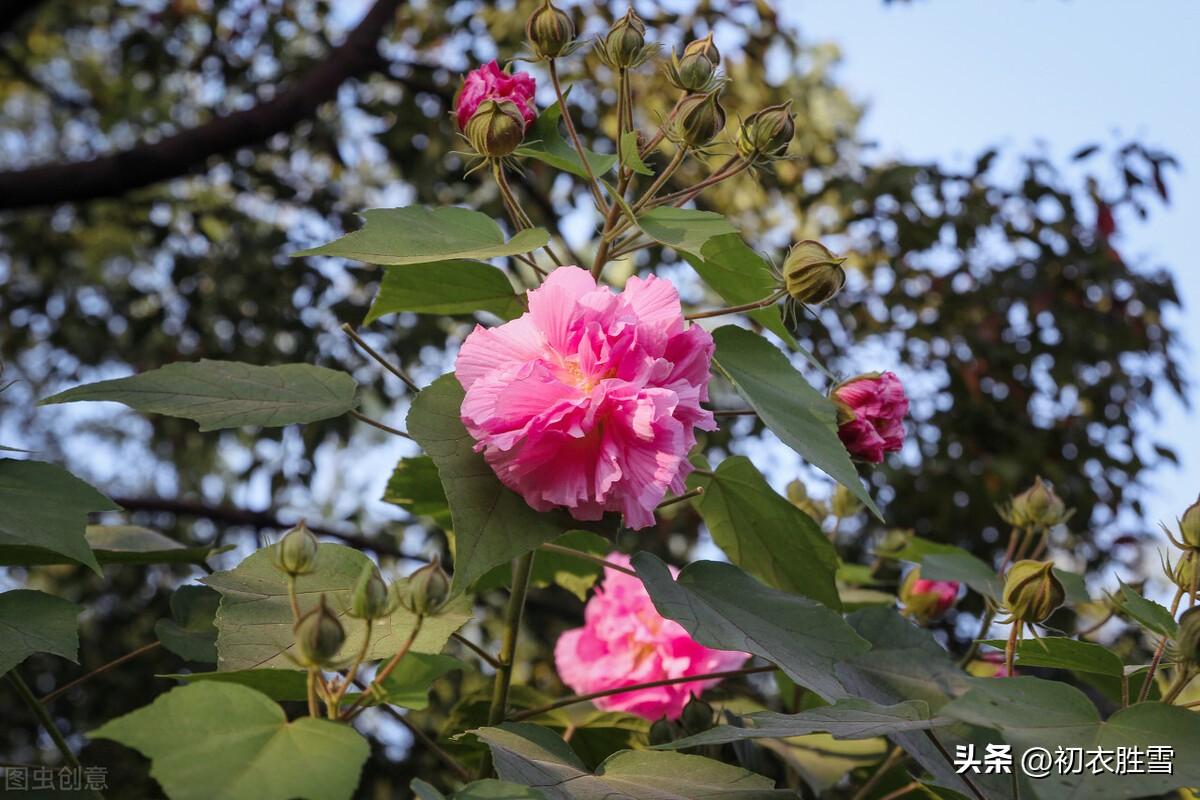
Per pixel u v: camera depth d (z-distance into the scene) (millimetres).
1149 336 5039
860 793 2049
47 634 1473
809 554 1912
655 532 4801
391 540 5270
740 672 1713
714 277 1763
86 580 5406
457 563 1361
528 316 1548
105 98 8023
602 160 1897
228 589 1539
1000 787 1637
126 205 5922
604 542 2279
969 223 4730
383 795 4105
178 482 6926
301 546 1233
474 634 5152
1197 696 1878
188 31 6715
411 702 1312
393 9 5574
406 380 1729
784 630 1580
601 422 1453
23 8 4980
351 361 5156
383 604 1221
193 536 6250
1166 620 1374
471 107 1817
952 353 4820
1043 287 4848
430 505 2238
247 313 5488
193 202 6047
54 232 6723
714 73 1754
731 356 1699
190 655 1856
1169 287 5008
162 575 5625
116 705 5023
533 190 5293
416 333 5012
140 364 5625
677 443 1410
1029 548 4539
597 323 1468
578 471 1425
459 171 5625
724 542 1973
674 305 1522
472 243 1693
